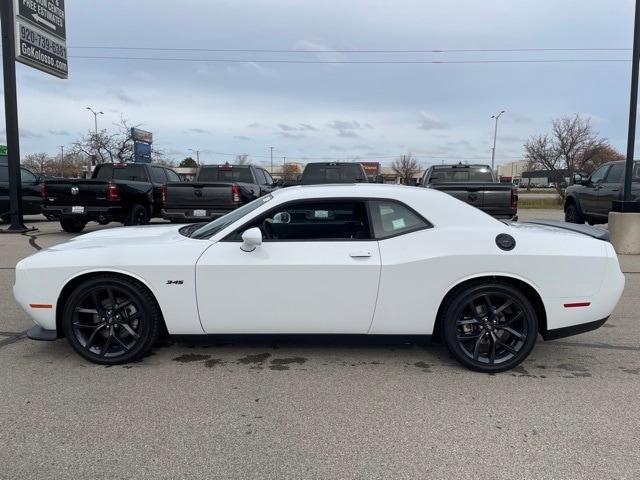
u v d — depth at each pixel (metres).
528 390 3.84
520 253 4.03
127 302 4.18
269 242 4.14
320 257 4.04
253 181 14.12
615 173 12.23
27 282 4.15
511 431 3.22
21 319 5.53
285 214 4.33
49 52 14.68
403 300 4.05
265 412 3.46
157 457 2.92
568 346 4.85
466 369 4.21
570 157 37.88
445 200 4.28
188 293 4.09
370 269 4.02
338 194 4.27
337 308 4.07
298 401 3.63
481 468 2.82
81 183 12.33
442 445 3.06
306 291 4.05
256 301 4.07
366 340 4.20
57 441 3.07
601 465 2.85
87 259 4.11
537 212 25.44
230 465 2.84
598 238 4.35
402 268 4.02
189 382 3.93
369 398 3.69
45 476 2.73
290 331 4.14
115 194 12.34
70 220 13.35
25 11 13.46
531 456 2.94
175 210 11.80
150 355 4.48
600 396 3.74
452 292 4.11
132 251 4.14
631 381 4.02
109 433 3.17
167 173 15.91
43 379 3.96
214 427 3.26
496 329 4.12
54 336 4.22
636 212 10.35
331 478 2.73
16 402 3.58
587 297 4.09
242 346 4.72
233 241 4.17
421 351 4.65
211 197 11.70
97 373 4.09
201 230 4.60
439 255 4.02
